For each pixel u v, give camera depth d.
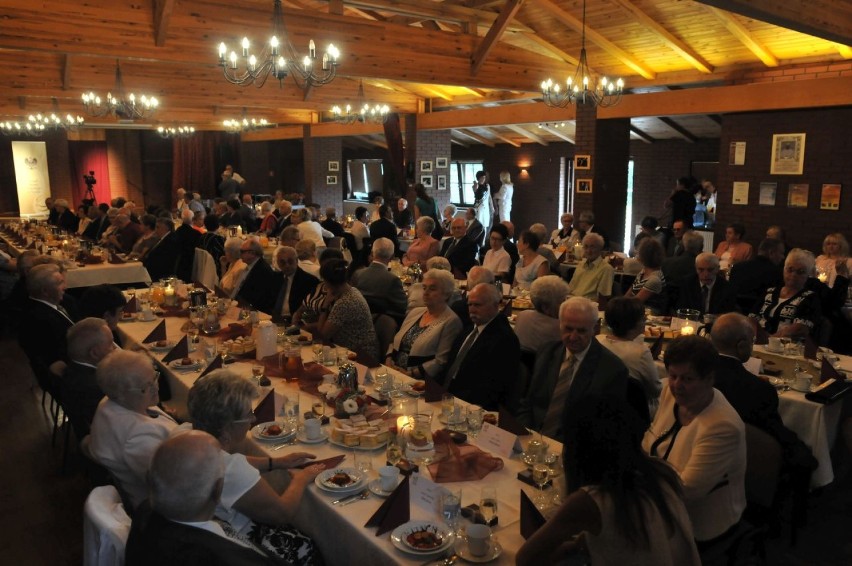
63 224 12.26
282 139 18.84
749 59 8.28
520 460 2.44
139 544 1.66
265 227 11.43
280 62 5.54
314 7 9.73
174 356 3.75
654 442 2.39
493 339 3.28
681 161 12.55
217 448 1.73
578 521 1.61
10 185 17.55
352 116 11.62
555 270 7.00
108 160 19.25
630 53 8.91
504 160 15.86
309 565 2.19
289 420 2.73
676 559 1.66
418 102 13.39
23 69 9.51
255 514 2.12
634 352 3.15
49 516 3.55
